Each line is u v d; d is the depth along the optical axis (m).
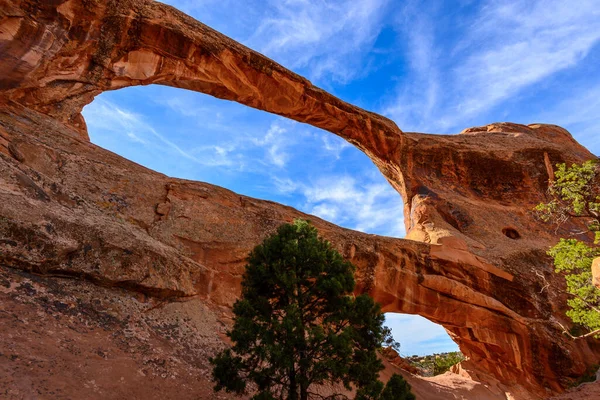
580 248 21.59
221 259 17.31
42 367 7.56
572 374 23.89
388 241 24.33
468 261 26.34
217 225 18.06
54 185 13.45
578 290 21.19
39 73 19.95
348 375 9.80
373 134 37.19
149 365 9.74
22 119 16.55
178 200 17.67
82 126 22.28
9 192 10.99
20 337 7.99
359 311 10.55
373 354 10.34
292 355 9.30
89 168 16.16
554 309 26.81
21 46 18.23
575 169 21.34
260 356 9.27
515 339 24.80
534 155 39.66
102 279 11.52
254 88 30.88
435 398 21.45
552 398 10.77
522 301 26.61
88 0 21.53
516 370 24.70
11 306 8.77
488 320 24.80
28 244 10.34
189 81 27.77
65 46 20.92
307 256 10.73
